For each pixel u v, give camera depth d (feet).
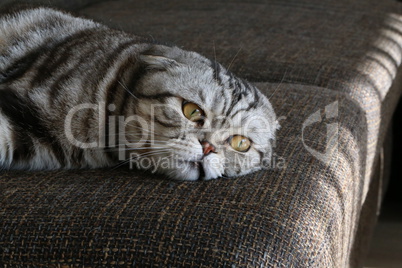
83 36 4.65
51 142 4.14
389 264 7.84
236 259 3.00
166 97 4.17
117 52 4.49
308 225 3.43
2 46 4.55
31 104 4.05
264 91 5.69
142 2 9.43
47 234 3.19
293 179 3.90
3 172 3.95
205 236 3.10
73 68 4.28
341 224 3.99
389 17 9.05
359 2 9.62
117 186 3.65
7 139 3.97
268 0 9.44
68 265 3.12
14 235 3.21
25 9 4.91
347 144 4.78
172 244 3.07
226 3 9.27
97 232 3.16
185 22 8.11
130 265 3.05
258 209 3.36
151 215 3.25
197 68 4.38
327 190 3.94
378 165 7.88
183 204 3.37
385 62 7.20
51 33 4.62
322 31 8.01
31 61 4.33
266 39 7.49
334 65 6.58
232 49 6.98
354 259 6.27
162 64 4.27
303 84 6.25
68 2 8.44
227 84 4.42
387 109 6.99
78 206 3.35
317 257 3.33
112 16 8.36
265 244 3.11
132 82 4.31
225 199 3.46
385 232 8.82
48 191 3.53
